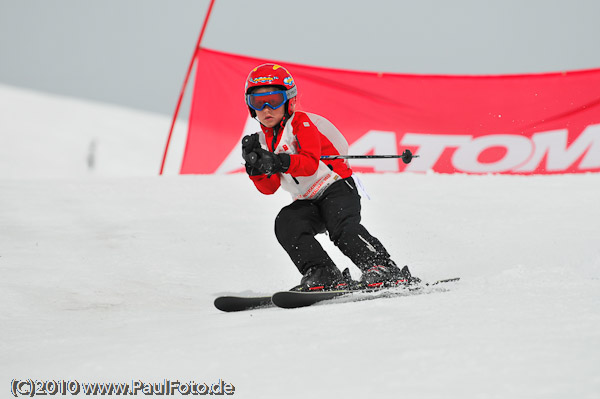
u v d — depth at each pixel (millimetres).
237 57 37781
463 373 6422
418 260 17734
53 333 11164
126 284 15961
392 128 37250
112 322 12086
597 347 6883
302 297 11680
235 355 7902
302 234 13008
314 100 37625
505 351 6945
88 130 143000
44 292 14906
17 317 12836
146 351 8586
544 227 21750
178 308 13906
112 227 22703
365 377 6582
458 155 36656
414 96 37031
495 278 12266
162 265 17938
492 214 24141
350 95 37500
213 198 27938
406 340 7754
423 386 6172
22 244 20188
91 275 16672
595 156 35438
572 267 13164
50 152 119375
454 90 36656
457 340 7531
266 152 12258
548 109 35812
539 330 7695
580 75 35469
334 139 13578
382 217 23922
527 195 27797
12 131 131000
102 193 28672
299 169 12570
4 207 25859
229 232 22078
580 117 35562
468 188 29703
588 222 22406
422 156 37062
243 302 12211
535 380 6074
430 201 26719
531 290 10289
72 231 22078
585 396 5637
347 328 8719
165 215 24688
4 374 8148
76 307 13875
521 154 36062
